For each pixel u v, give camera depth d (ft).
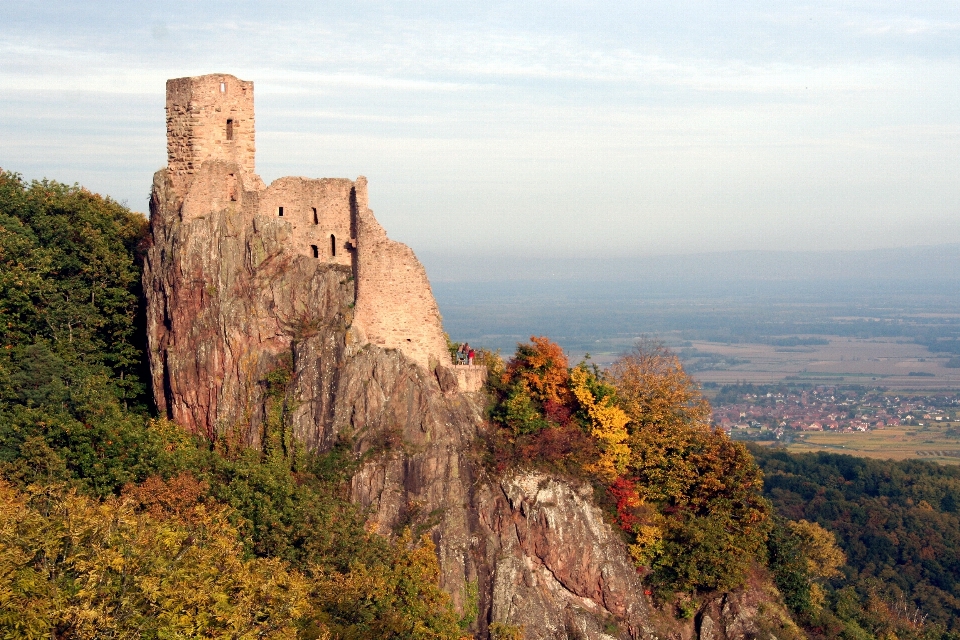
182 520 263.90
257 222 327.26
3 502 225.76
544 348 345.51
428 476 308.81
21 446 296.92
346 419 312.91
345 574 271.49
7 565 192.85
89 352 356.59
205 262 325.83
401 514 304.91
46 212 383.86
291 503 285.84
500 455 319.06
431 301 324.19
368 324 320.09
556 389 341.82
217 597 208.33
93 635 187.83
